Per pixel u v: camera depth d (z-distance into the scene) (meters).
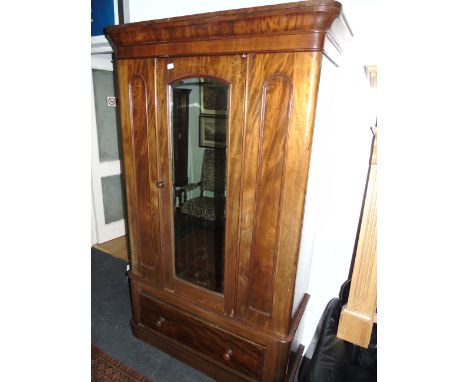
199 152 1.23
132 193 1.44
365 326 1.00
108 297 2.20
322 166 1.29
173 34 1.08
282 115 0.98
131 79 1.26
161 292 1.50
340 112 1.33
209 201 1.27
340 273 1.53
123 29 1.16
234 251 1.21
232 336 1.35
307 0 0.84
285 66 0.93
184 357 1.58
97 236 3.04
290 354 1.40
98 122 2.84
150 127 1.27
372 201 0.91
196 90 1.15
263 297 1.21
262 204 1.10
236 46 0.99
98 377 1.53
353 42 1.23
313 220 1.31
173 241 1.39
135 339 1.77
